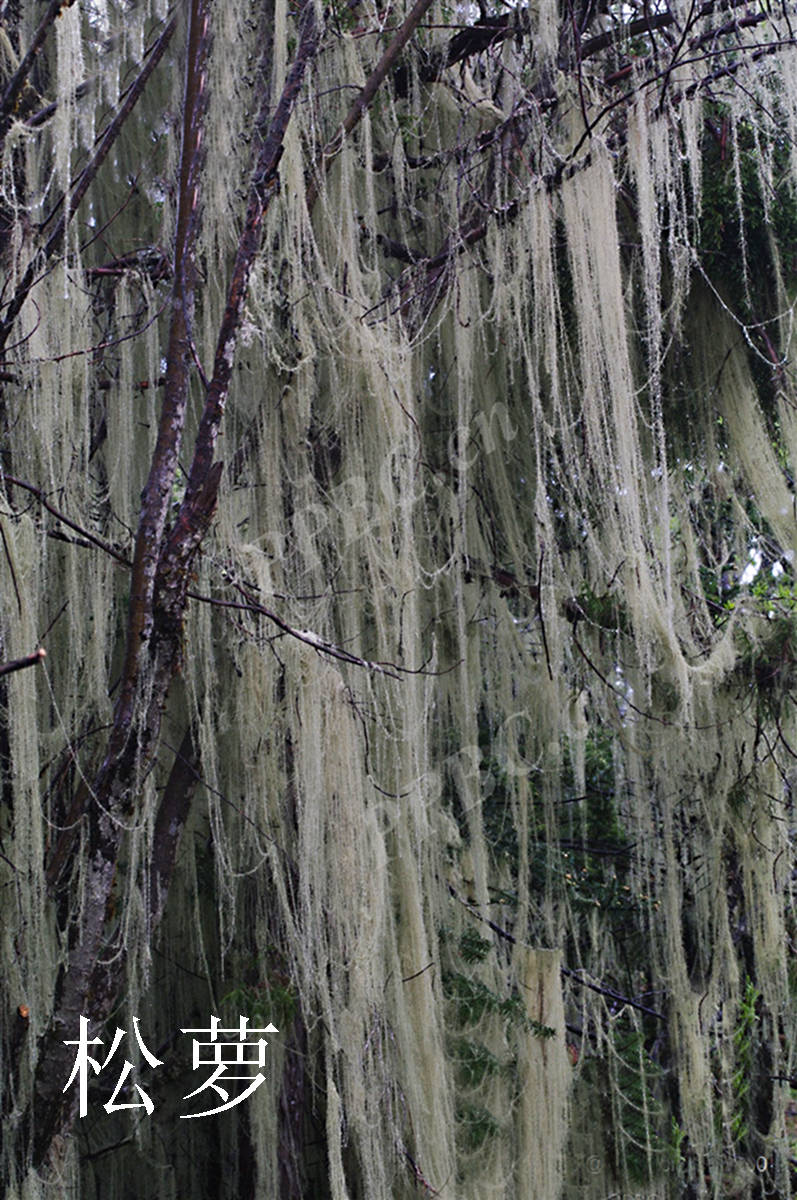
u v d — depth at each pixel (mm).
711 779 4211
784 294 3793
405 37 3461
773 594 5324
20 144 3312
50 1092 2268
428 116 4203
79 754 2959
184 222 2746
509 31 3857
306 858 2785
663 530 3604
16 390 2986
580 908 5301
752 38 3568
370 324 3396
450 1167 3086
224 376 2639
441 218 4047
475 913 3928
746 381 3926
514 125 3695
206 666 2906
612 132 3600
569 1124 3764
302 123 3365
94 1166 3369
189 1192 3490
